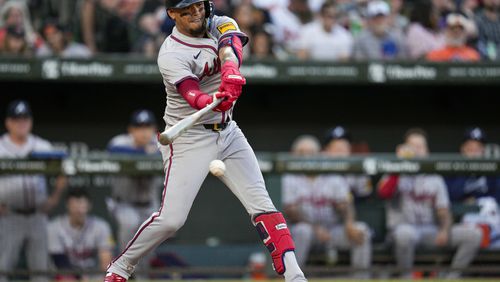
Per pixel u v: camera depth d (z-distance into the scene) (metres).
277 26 41.03
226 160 18.11
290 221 33.06
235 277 33.12
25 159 31.48
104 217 34.81
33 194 31.92
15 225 31.77
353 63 37.47
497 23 41.44
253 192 18.09
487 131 42.44
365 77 37.50
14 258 31.83
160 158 32.19
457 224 33.88
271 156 32.53
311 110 41.81
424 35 40.19
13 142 33.12
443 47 40.22
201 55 17.38
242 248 35.81
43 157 31.58
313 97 41.72
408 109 42.19
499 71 37.84
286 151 41.72
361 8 42.34
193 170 17.62
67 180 34.47
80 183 34.62
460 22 39.00
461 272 32.88
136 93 40.84
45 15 39.09
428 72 37.81
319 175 33.09
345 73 37.47
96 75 36.62
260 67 37.12
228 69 16.41
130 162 32.09
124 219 32.09
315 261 33.09
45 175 31.86
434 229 33.66
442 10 41.25
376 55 39.41
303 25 42.16
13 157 31.52
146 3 39.94
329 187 33.34
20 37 37.16
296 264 17.84
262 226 18.03
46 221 32.31
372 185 34.12
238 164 18.12
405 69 37.75
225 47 16.88
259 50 38.38
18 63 36.12
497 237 33.94
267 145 41.66
